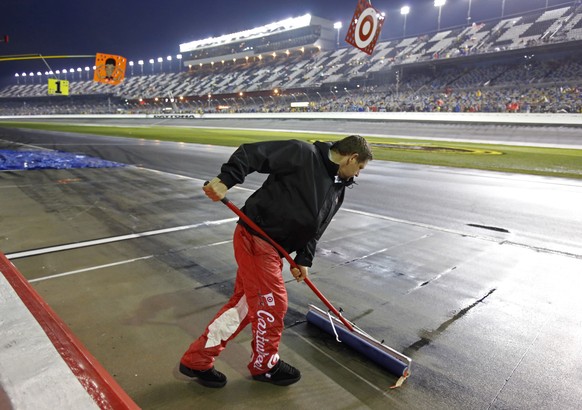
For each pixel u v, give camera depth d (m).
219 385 2.19
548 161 14.80
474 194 8.34
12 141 19.36
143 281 3.56
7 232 4.87
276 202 1.98
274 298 2.04
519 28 41.31
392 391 2.23
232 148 17.80
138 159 13.20
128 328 2.76
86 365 1.66
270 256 2.03
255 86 61.66
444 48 44.78
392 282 3.74
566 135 23.59
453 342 2.74
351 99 46.97
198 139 23.58
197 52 83.12
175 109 65.69
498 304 3.33
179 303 3.16
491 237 5.28
